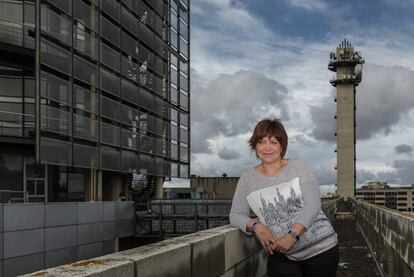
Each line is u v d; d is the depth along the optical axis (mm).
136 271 3033
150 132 46781
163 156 50062
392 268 7926
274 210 3941
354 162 132000
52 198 36062
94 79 36688
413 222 5594
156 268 3332
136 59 44406
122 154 40781
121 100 41062
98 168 36750
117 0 40719
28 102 35406
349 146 131875
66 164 32531
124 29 42125
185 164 57375
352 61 132750
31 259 27047
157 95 49188
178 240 4285
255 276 6320
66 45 33000
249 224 3996
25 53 33719
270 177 3980
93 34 36688
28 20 34656
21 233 26281
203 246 4379
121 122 40844
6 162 33844
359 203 23094
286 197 3904
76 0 34406
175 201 43375
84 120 35062
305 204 3863
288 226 3926
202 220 41688
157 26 49688
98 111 36844
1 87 34812
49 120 30891
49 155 30703
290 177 3926
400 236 6715
